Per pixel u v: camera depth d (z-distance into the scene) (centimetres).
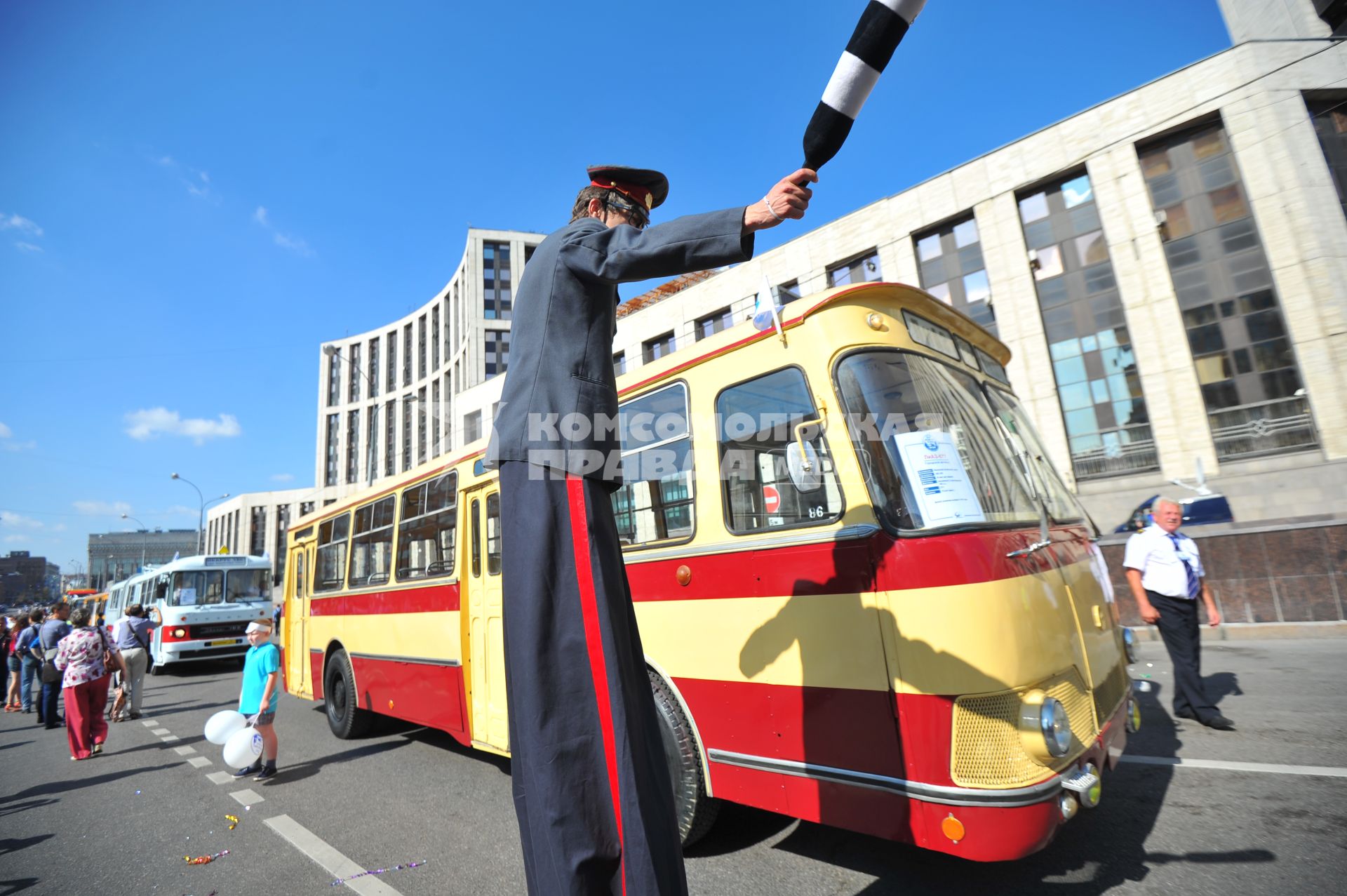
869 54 142
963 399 356
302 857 429
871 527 293
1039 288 1903
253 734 621
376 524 749
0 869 450
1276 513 1559
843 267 2181
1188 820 376
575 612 152
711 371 378
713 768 354
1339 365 1542
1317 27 1900
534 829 145
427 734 777
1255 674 736
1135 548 588
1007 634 267
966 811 255
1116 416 1780
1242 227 1672
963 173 1995
